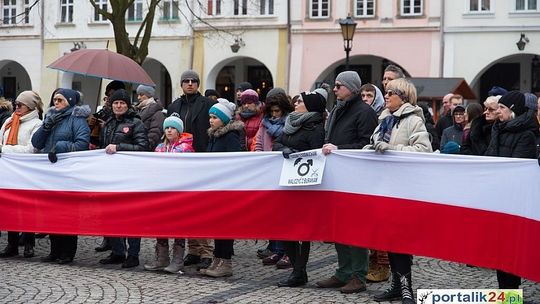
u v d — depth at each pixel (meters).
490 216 8.41
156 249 10.81
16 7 39.44
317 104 9.71
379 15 34.53
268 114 11.69
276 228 9.73
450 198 8.65
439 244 8.70
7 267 10.96
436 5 33.94
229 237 9.99
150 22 23.34
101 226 10.72
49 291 9.32
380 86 36.44
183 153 10.28
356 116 9.39
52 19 38.78
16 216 11.25
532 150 9.25
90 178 10.79
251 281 10.11
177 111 11.68
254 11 35.97
